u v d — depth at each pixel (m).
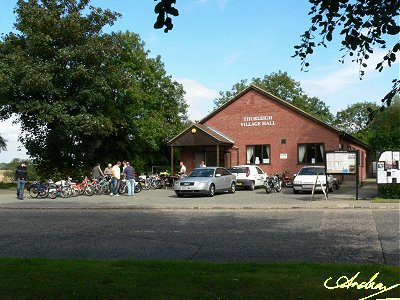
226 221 14.86
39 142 40.66
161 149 54.34
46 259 8.55
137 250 10.09
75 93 37.66
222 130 39.59
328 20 7.04
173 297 5.86
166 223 14.62
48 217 16.88
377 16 6.58
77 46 37.09
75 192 27.95
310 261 8.53
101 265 7.89
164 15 5.77
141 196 27.08
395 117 49.34
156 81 54.69
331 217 15.32
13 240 11.62
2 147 44.72
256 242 10.76
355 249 9.70
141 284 6.49
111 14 39.62
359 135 73.12
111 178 28.17
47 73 35.19
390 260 8.65
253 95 38.72
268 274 7.02
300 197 24.11
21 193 25.98
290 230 12.52
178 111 58.72
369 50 7.12
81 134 38.81
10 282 6.66
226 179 27.97
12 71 34.72
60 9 38.06
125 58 50.16
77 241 11.36
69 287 6.38
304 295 5.89
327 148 36.28
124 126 44.47
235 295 5.91
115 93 43.19
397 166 21.30
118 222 15.07
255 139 38.56
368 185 35.81
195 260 8.87
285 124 37.66
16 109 37.09
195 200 23.53
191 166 39.78
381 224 13.36
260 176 32.56
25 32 36.16
